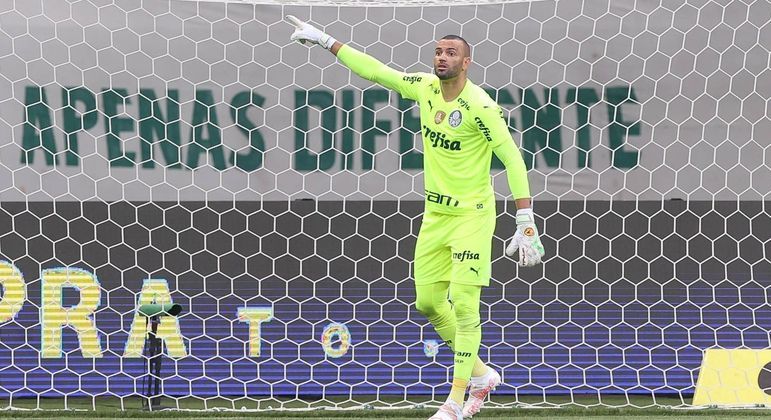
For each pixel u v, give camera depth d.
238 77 20.73
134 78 20.55
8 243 20.27
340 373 20.33
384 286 20.83
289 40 20.81
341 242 20.86
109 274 20.45
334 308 20.66
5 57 20.28
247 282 20.66
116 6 20.52
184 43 20.67
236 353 20.34
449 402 16.47
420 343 20.55
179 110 20.66
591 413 18.69
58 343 20.08
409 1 20.02
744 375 19.97
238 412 18.56
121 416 18.27
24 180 20.34
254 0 20.62
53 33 20.39
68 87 20.42
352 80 20.89
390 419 18.27
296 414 18.48
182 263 20.61
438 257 16.91
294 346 20.45
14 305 20.12
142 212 20.59
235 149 20.75
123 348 20.17
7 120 20.28
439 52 15.88
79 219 20.44
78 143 20.47
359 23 20.89
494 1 20.47
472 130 16.14
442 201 16.47
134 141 20.58
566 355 20.59
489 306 20.81
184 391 19.86
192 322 20.38
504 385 20.16
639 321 20.84
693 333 20.80
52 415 18.22
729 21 20.89
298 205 20.84
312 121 20.86
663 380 20.30
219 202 20.75
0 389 19.66
